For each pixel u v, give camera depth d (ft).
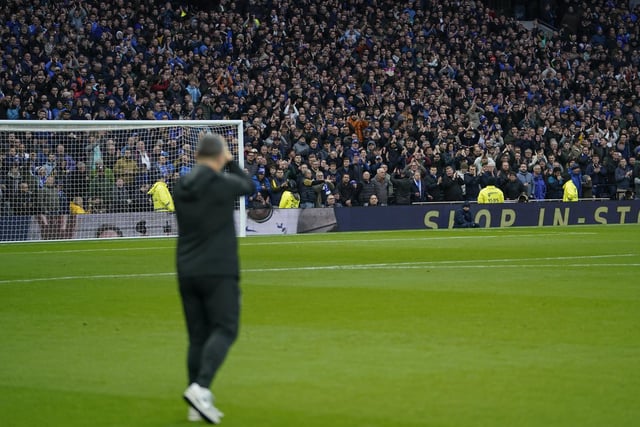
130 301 105.91
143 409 59.88
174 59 262.47
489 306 99.25
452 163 251.60
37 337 84.07
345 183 237.45
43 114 232.53
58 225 206.90
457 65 301.02
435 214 236.84
